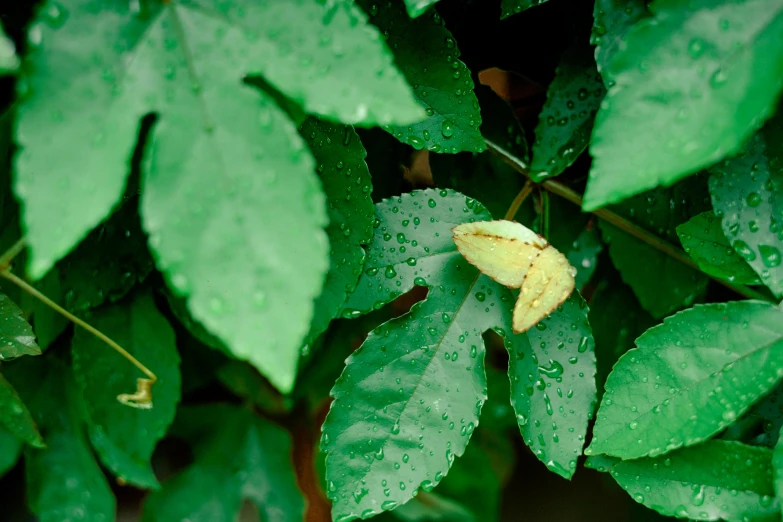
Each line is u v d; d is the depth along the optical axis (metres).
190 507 0.63
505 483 0.71
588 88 0.59
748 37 0.52
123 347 0.58
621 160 0.52
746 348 0.57
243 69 0.51
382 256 0.58
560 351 0.58
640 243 0.61
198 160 0.50
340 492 0.56
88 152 0.50
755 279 0.57
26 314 0.57
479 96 0.61
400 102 0.51
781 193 0.56
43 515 0.59
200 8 0.51
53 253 0.50
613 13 0.56
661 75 0.52
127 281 0.58
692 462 0.57
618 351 0.63
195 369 0.63
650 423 0.57
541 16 0.60
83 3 0.51
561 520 0.71
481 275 0.58
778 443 0.56
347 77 0.51
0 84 0.56
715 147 0.52
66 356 0.60
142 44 0.51
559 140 0.59
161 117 0.51
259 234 0.50
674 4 0.52
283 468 0.64
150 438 0.58
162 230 0.50
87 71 0.51
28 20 0.56
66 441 0.60
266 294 0.50
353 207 0.57
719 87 0.52
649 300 0.61
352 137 0.56
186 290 0.50
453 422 0.57
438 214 0.58
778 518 0.56
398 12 0.57
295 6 0.52
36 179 0.50
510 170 0.61
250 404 0.65
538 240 0.57
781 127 0.56
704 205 0.60
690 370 0.57
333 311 0.57
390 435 0.57
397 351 0.57
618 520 0.69
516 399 0.58
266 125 0.51
